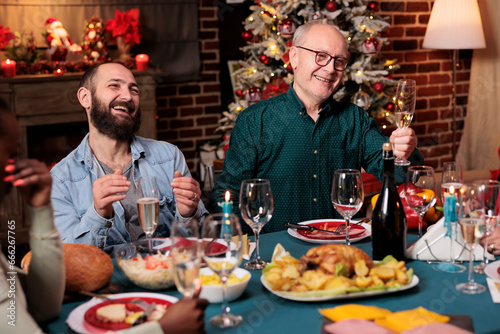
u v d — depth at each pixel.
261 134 2.18
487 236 1.32
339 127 2.20
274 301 1.19
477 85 4.90
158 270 1.25
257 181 1.41
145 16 4.55
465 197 1.24
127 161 2.00
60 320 1.16
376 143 2.19
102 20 4.42
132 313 1.11
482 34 4.26
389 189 1.41
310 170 2.18
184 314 1.00
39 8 4.23
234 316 1.11
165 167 2.05
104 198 1.66
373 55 3.80
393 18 4.71
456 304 1.15
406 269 1.28
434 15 4.32
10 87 3.91
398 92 1.70
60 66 4.14
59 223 1.85
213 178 2.25
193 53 4.73
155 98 4.62
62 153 4.21
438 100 4.95
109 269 1.27
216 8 4.80
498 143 4.51
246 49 4.00
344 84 3.74
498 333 1.05
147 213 1.44
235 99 4.84
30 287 1.15
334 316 1.08
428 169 1.50
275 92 3.66
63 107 4.11
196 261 1.01
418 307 1.12
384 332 0.98
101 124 1.91
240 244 1.09
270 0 3.70
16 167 1.09
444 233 1.42
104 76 1.92
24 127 4.01
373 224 1.42
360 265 1.21
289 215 2.20
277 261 1.28
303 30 2.14
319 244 1.56
